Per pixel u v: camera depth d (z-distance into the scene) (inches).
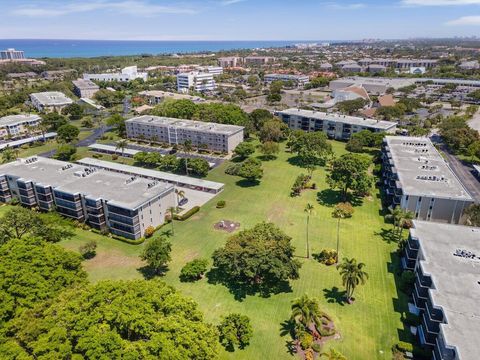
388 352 2501.2
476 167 5713.6
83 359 1852.9
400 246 3599.9
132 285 2407.7
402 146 5792.3
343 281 2878.9
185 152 6692.9
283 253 3083.2
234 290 3117.6
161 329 2073.1
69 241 3934.5
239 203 4763.8
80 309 2180.1
